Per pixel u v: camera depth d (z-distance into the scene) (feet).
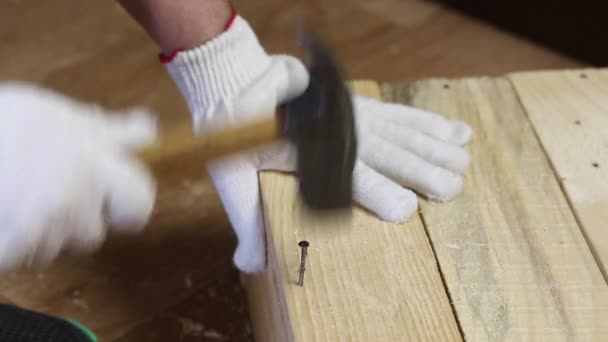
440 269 2.54
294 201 2.69
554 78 3.09
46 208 1.99
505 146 2.85
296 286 2.50
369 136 2.79
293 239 2.61
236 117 2.39
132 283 3.39
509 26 4.71
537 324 2.42
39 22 4.75
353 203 2.69
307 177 2.39
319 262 2.55
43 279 3.39
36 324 2.41
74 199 2.02
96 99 4.16
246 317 3.31
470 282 2.51
